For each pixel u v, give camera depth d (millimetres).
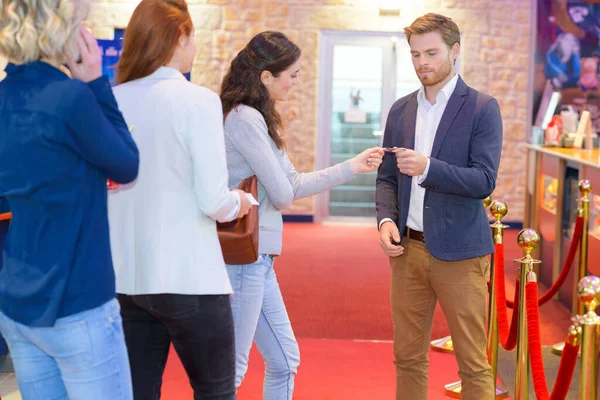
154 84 1912
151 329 2037
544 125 6418
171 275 1866
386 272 6395
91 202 1617
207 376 1984
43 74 1593
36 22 1560
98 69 1657
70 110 1545
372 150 2658
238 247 2186
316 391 3564
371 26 8695
